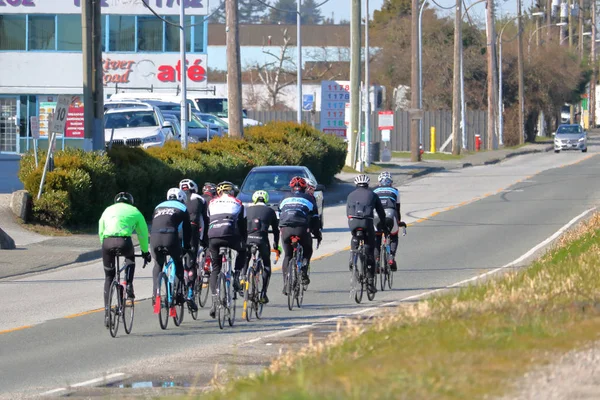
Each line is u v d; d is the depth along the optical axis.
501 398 19.59
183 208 40.41
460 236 73.12
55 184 74.06
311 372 23.36
